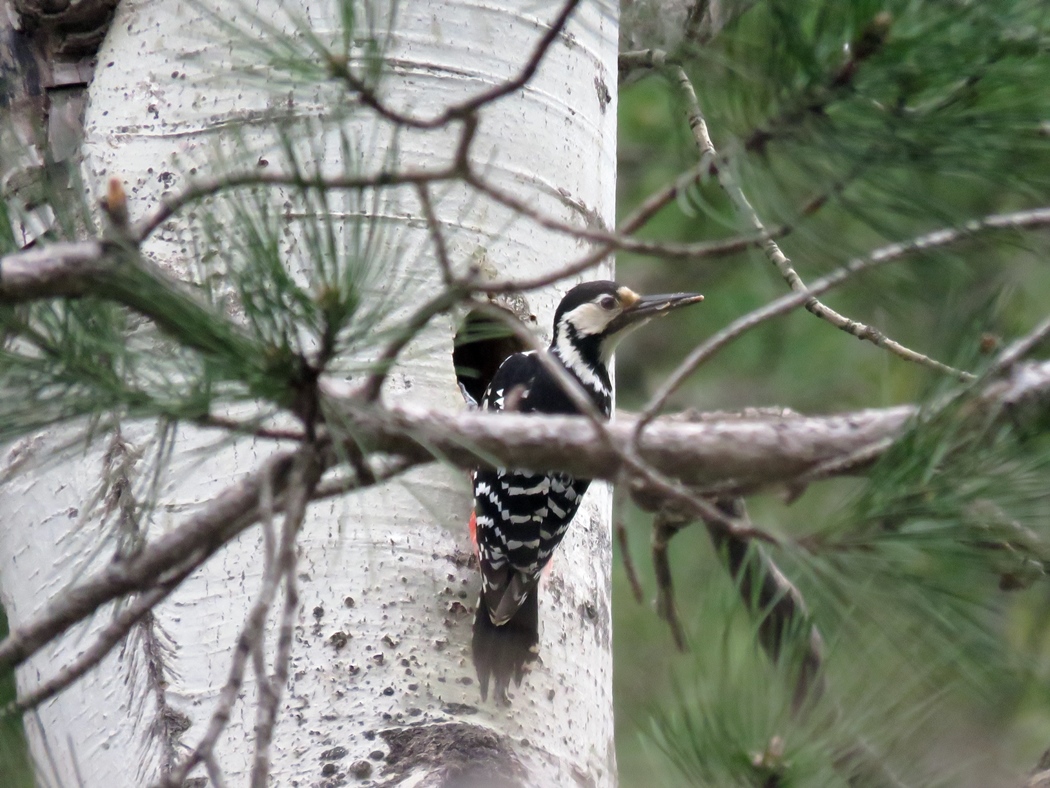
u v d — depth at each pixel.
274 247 5.11
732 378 16.41
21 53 8.79
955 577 5.46
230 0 8.25
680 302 9.98
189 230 7.87
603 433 5.36
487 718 7.50
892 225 5.65
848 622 5.14
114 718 7.48
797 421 6.12
